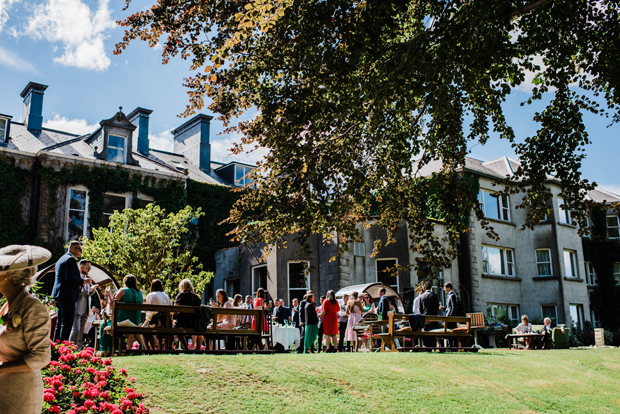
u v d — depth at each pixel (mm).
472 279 25062
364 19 7539
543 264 28688
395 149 10195
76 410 5004
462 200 9812
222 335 10328
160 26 9109
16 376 3479
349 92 8633
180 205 25172
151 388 6695
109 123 24516
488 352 13453
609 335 29359
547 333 19797
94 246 18750
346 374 8648
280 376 8000
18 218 21156
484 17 7004
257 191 9961
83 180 22734
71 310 8320
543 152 10047
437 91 7441
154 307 9500
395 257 22859
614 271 34188
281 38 8164
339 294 19656
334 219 10234
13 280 3582
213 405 6574
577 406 8945
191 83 9781
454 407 7910
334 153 8992
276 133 8953
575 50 8297
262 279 23703
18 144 23359
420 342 13828
